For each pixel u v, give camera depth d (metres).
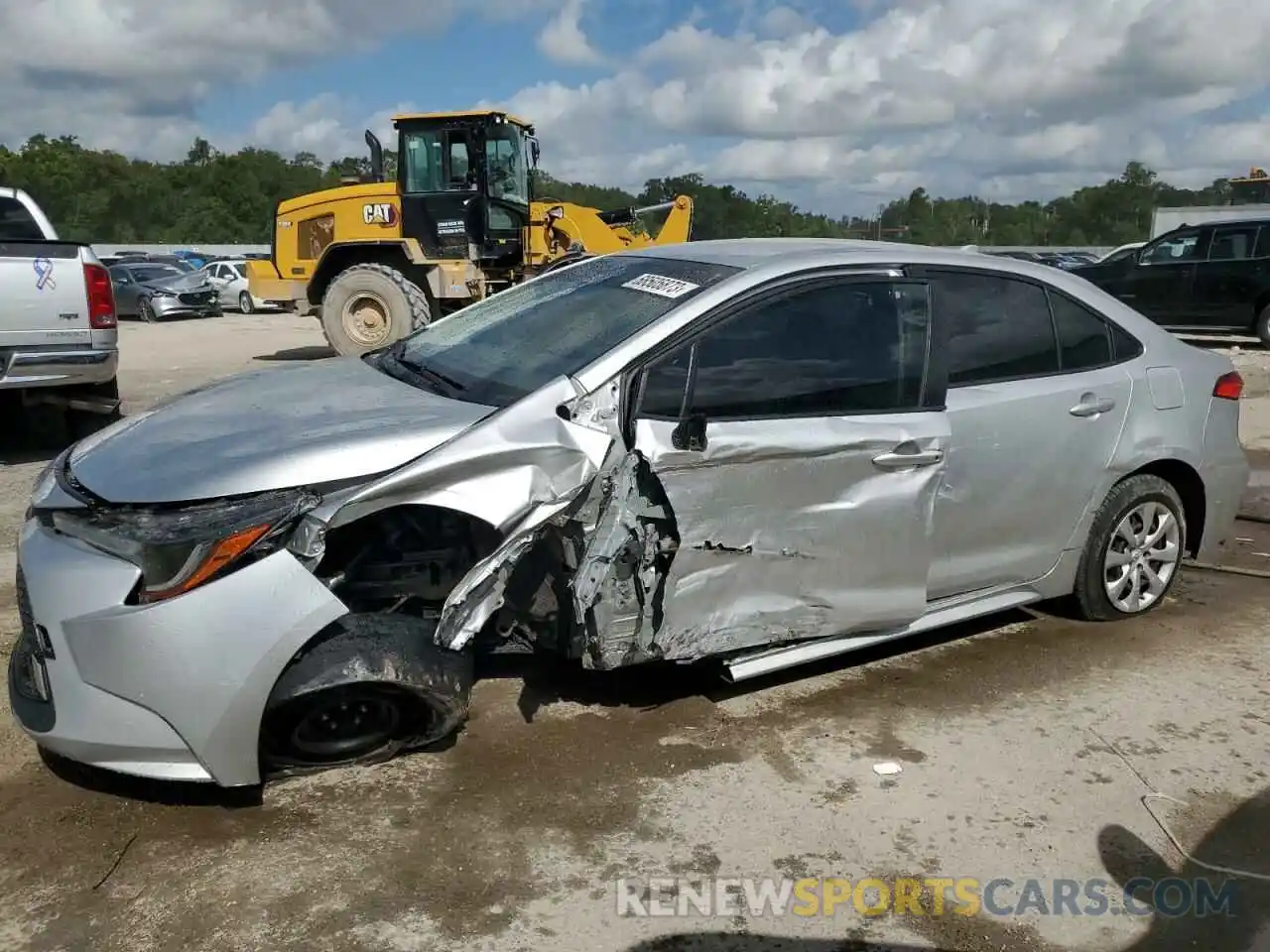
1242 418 9.55
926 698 3.96
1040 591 4.43
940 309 3.95
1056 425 4.20
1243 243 15.07
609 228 15.80
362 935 2.63
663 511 3.34
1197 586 5.29
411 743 3.39
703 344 3.46
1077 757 3.56
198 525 2.91
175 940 2.60
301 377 3.99
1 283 6.34
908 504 3.73
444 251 13.92
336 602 2.96
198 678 2.86
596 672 4.09
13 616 4.48
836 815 3.19
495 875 2.87
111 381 7.20
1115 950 2.66
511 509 3.12
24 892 2.76
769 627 3.60
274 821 3.09
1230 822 3.20
